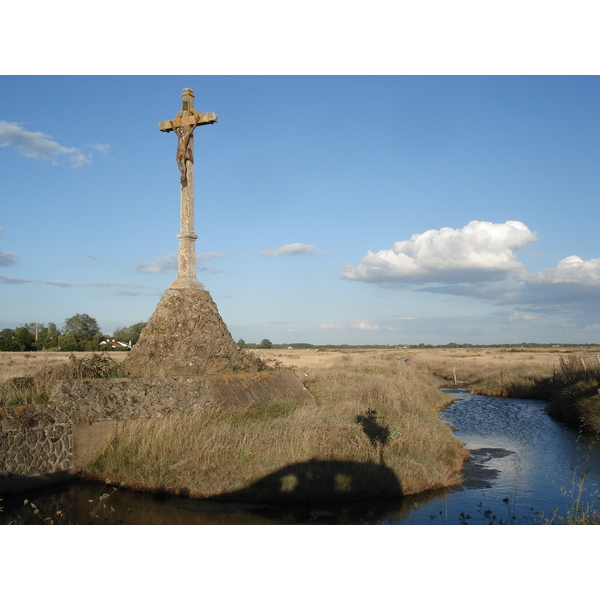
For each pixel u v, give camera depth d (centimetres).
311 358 4978
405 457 1074
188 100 1609
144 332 1521
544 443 1515
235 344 1623
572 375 2373
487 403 2495
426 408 1766
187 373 1431
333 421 1214
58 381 1156
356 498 907
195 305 1561
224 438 1040
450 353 8619
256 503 866
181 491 890
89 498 877
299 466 951
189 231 1616
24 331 6078
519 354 7281
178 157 1590
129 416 1088
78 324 6800
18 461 913
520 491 1000
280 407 1380
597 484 1054
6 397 1031
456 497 952
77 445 1004
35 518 775
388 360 4969
